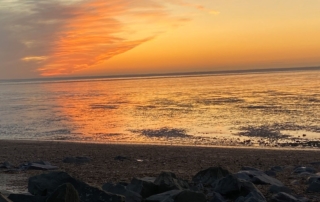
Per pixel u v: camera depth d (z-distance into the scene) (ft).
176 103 184.34
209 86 347.36
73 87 500.74
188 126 108.27
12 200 26.07
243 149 72.13
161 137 93.15
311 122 103.24
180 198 27.25
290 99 171.73
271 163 55.52
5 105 212.02
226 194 29.91
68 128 114.01
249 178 36.60
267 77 534.78
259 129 97.14
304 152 67.36
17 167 52.70
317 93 199.11
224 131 97.40
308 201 29.63
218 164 54.75
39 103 222.48
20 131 111.04
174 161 58.54
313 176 38.34
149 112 149.48
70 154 68.08
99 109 171.63
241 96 207.51
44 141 90.53
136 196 28.09
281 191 32.14
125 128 110.11
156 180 31.12
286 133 90.07
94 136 98.17
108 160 60.13
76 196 25.20
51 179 28.60
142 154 66.95
